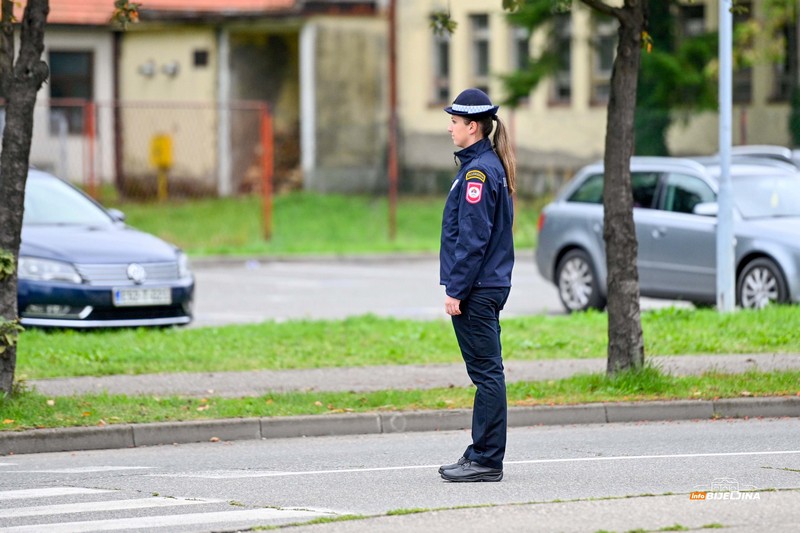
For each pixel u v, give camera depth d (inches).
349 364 1408.7
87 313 1529.3
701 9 3321.9
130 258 1560.0
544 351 1497.3
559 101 3671.3
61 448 1067.9
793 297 1700.3
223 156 3841.0
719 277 1718.8
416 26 3811.5
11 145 1128.2
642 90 3137.3
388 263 2847.0
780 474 901.2
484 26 3814.0
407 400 1193.4
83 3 3897.6
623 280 1247.5
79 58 3897.6
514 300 2132.1
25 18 1127.0
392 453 1030.4
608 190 1244.5
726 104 1707.7
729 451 1005.8
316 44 3725.4
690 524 743.1
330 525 754.8
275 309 2021.4
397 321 1720.0
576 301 1908.2
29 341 1467.8
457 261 862.5
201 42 3816.4
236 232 3161.9
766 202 1788.9
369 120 3823.8
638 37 1224.8
